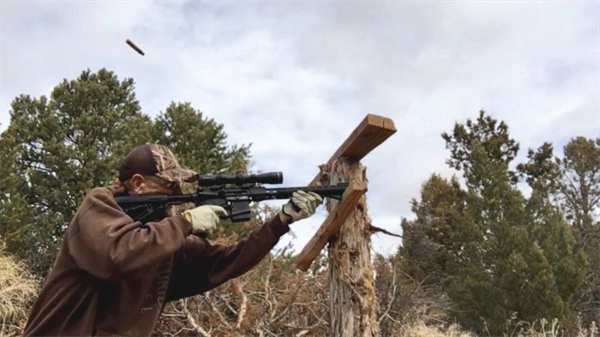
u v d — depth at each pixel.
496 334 10.84
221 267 2.43
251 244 2.39
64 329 1.92
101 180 14.29
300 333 7.09
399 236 3.06
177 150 13.80
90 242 1.83
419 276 14.63
